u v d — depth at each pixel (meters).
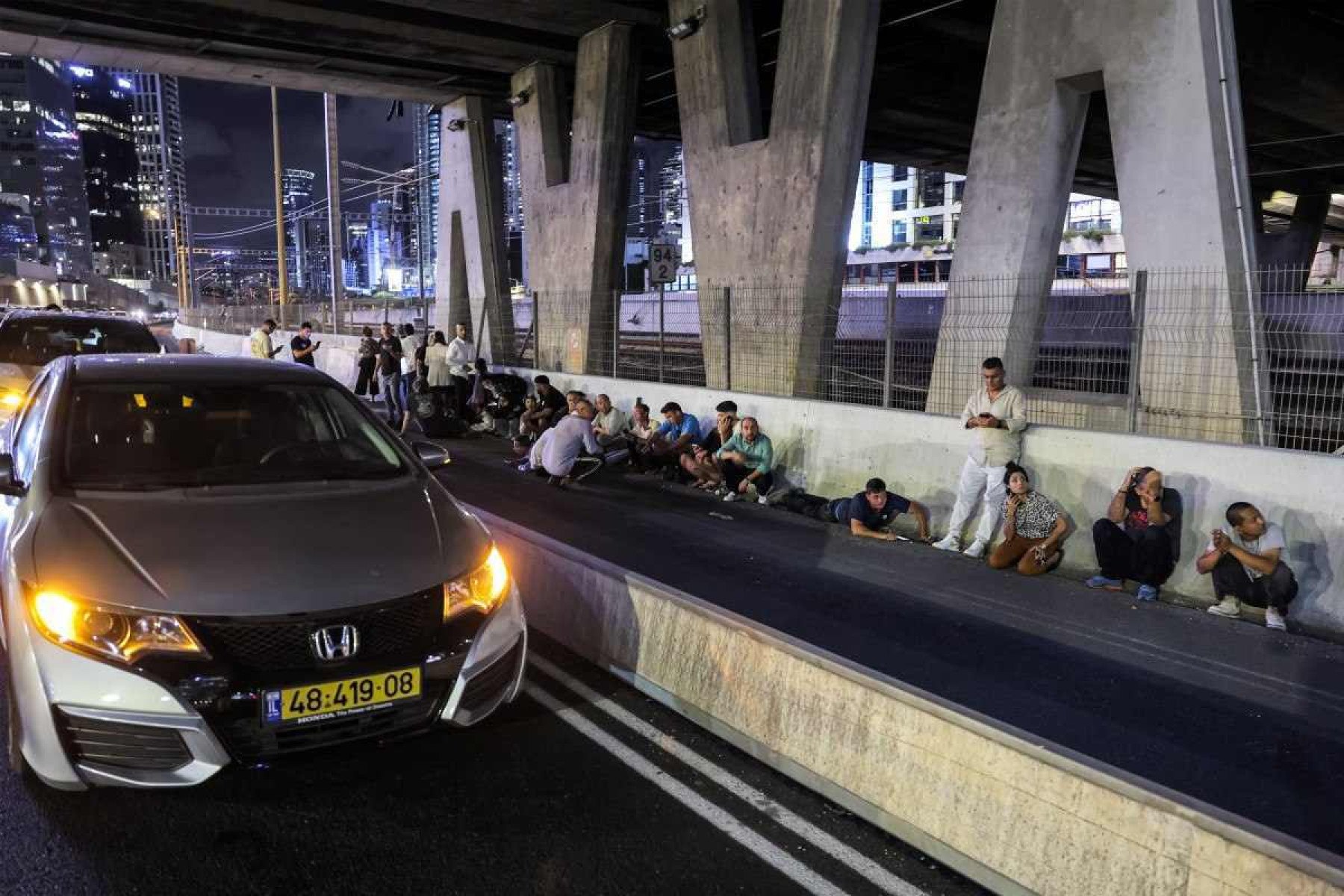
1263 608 6.25
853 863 3.19
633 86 15.83
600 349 15.80
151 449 4.09
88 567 3.17
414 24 15.63
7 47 17.38
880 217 88.56
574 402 10.91
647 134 26.84
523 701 4.54
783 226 11.90
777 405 10.52
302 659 3.12
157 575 3.16
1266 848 2.32
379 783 3.68
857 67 11.30
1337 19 17.80
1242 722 4.62
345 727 3.19
